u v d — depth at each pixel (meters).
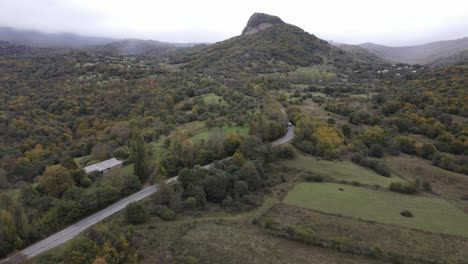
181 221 58.94
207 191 67.94
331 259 49.78
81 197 59.75
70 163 73.00
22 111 137.00
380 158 96.81
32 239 50.75
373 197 68.19
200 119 113.25
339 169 82.44
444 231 55.84
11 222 49.22
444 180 83.88
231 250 50.88
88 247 45.00
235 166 75.19
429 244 52.19
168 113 122.88
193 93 144.75
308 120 104.25
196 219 60.41
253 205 66.94
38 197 61.72
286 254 50.69
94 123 127.75
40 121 129.50
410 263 48.53
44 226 53.03
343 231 55.44
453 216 61.72
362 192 70.38
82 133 120.44
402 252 50.31
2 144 111.19
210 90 148.00
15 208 51.12
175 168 76.69
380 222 58.00
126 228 52.25
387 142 104.94
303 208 62.81
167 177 74.75
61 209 55.72
